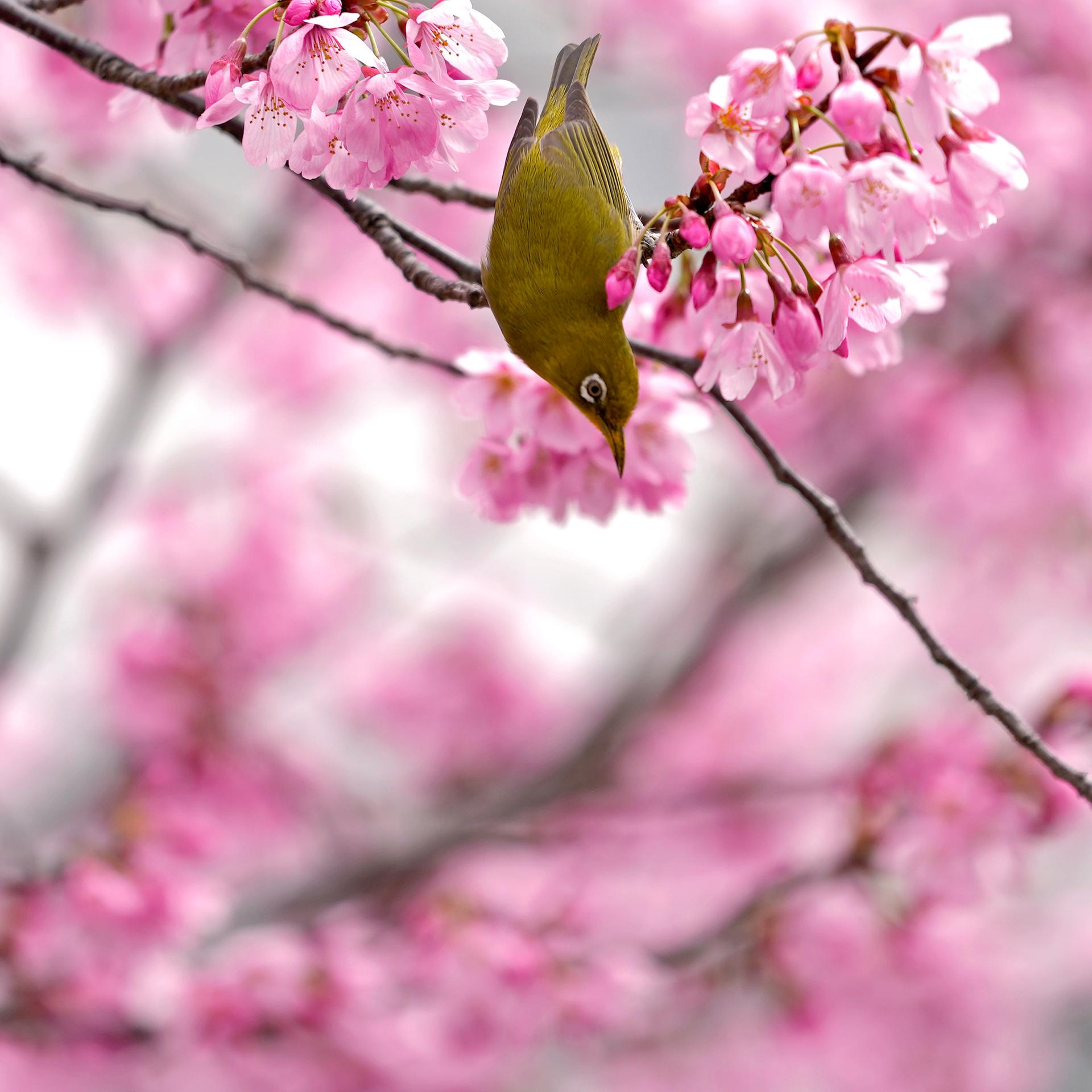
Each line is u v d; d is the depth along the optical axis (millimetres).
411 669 15234
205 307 12469
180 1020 8516
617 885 13031
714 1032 12773
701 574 15430
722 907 12867
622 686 14289
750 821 13305
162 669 11258
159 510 13109
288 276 13758
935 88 3549
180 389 14344
